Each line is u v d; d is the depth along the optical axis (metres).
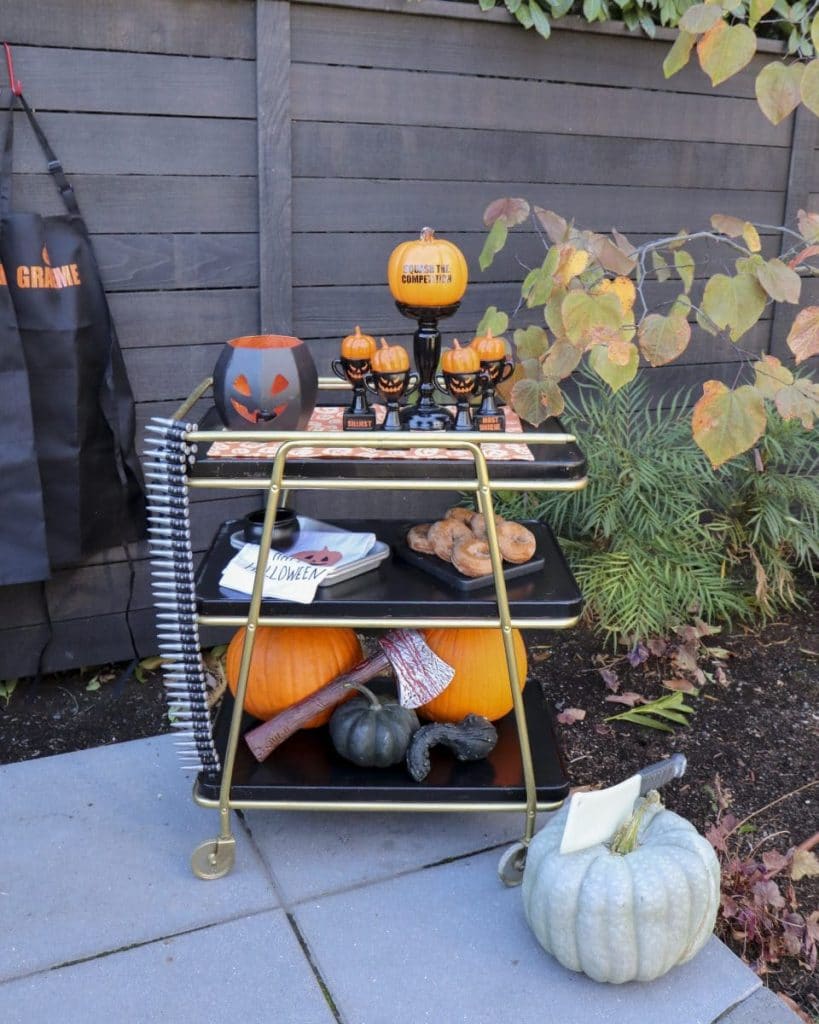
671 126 2.96
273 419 1.68
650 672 2.79
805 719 2.56
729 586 3.18
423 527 1.97
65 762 2.19
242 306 2.61
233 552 1.95
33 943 1.65
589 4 2.65
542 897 1.57
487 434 1.59
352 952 1.65
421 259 1.73
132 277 2.46
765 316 3.33
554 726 2.06
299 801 1.81
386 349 1.73
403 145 2.65
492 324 2.24
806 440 3.08
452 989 1.57
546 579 1.83
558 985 1.58
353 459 1.63
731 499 3.13
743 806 2.17
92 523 2.50
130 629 2.71
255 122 2.48
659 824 1.68
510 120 2.74
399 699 1.92
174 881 1.81
